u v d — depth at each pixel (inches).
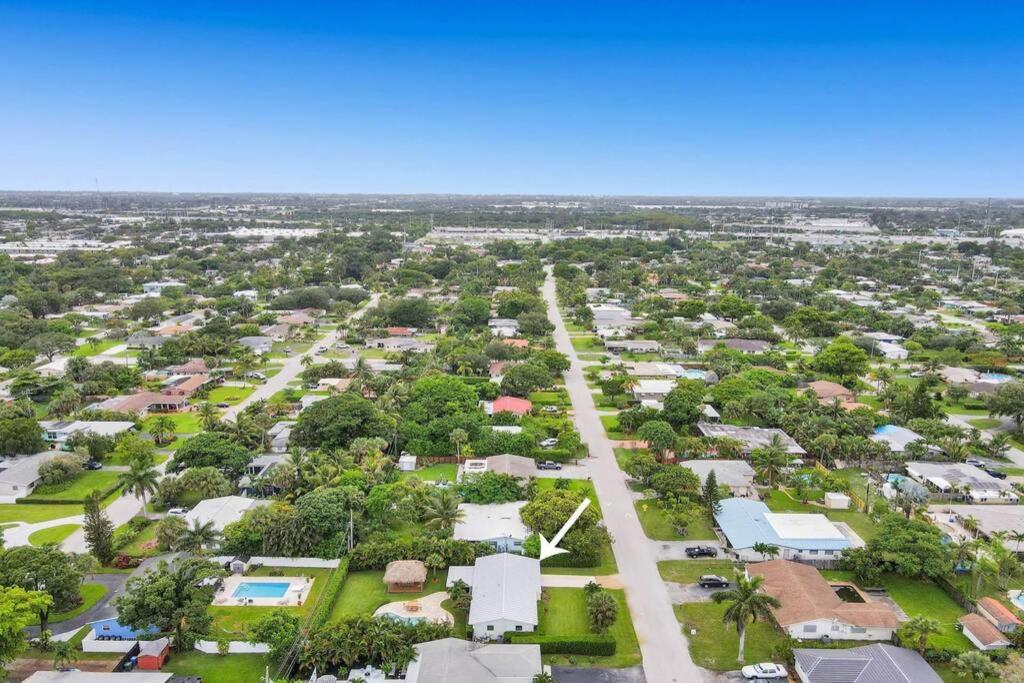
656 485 4827.8
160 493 4724.4
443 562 3954.2
